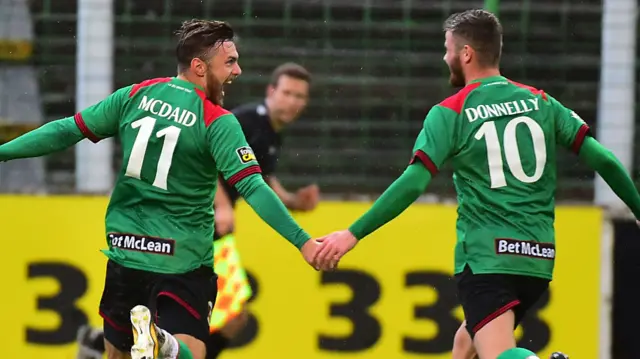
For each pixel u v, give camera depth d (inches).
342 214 890.1
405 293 886.4
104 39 948.0
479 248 623.5
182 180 625.6
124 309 647.8
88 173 936.3
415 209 890.7
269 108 832.3
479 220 626.5
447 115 629.6
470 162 627.8
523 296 630.5
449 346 884.6
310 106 948.6
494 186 624.7
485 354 608.7
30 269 880.9
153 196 626.2
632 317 892.6
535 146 629.3
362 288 885.8
